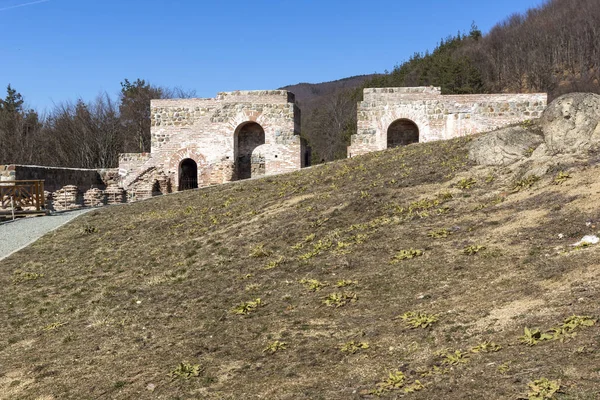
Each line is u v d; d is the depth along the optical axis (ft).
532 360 17.38
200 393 20.93
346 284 29.53
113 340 28.89
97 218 66.44
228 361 23.50
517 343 18.88
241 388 20.70
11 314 36.42
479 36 333.83
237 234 46.47
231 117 101.50
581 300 20.52
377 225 39.24
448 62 238.27
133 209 70.08
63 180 91.04
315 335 24.29
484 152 47.42
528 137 46.88
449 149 57.67
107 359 26.37
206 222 54.03
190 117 104.83
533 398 15.10
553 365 16.71
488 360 18.22
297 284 31.81
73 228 61.31
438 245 32.07
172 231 53.26
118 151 190.39
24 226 65.31
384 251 33.60
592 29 263.08
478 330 20.88
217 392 20.71
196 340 26.61
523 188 38.11
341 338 23.36
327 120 269.23
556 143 41.73
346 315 25.86
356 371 20.10
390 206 43.19
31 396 23.48
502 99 92.63
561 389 15.34
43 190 77.20
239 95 101.81
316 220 44.21
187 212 61.21
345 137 236.43
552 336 18.40
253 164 105.50
